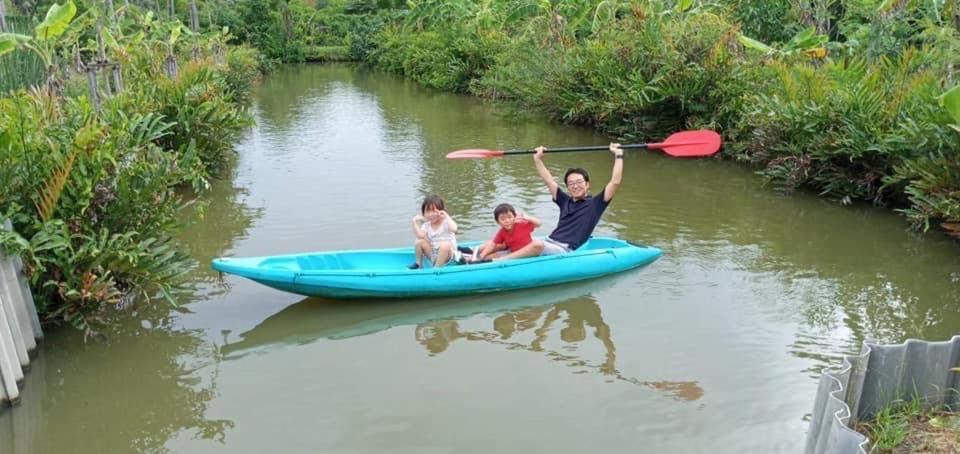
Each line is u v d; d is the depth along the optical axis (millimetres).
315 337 5164
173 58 13852
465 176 10148
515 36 20406
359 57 37375
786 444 3857
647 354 4863
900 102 8469
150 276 5160
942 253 6898
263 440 3938
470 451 3814
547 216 8148
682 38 12492
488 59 21031
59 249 4805
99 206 5262
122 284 5332
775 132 9719
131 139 5758
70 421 4152
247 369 4715
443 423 4074
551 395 4359
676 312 5531
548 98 15273
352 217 8117
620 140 13289
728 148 11359
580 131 14336
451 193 9156
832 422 3201
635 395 4348
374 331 5262
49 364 4742
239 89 19297
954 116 6516
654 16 13906
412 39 27812
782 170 9383
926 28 10641
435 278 5668
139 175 5422
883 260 6707
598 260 6168
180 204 8688
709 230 7637
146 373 4660
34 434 4035
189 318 5438
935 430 3625
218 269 5434
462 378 4574
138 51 13367
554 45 15984
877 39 12453
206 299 5777
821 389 3398
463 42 22203
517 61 17141
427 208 5910
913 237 7379
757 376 4562
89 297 4832
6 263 4531
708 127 11688
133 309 5543
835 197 8922
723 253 6895
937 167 7309
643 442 3881
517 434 3961
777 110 9578
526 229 6176
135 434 4027
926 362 3748
